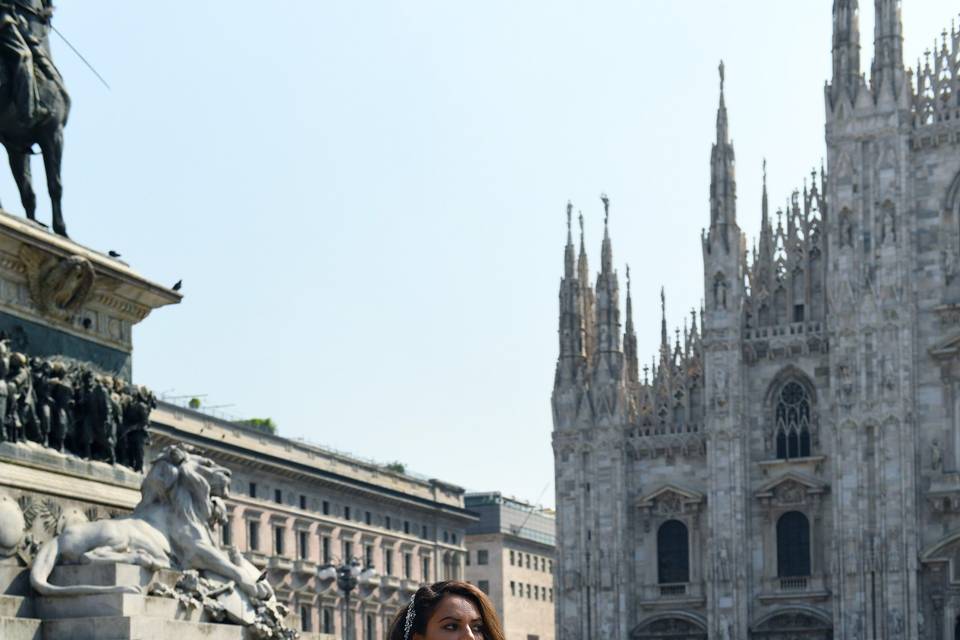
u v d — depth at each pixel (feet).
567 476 301.84
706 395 288.71
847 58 284.82
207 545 57.62
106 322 62.90
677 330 299.99
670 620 290.35
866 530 270.87
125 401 62.90
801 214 291.58
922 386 273.95
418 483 410.72
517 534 513.45
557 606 298.76
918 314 275.80
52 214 60.59
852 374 275.18
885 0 282.15
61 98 60.90
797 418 285.64
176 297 65.92
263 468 327.67
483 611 21.40
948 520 268.62
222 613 56.70
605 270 304.71
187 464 58.65
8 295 57.00
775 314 290.35
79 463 58.85
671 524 295.07
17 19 59.11
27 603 51.96
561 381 304.91
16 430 55.62
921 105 279.49
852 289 277.44
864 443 272.92
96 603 51.88
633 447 299.17
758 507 285.23
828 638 276.00
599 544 296.92
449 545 424.87
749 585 282.97
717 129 293.84
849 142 282.15
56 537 54.60
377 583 374.43
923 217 277.85
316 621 343.67
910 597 266.36
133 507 61.11
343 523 362.53
